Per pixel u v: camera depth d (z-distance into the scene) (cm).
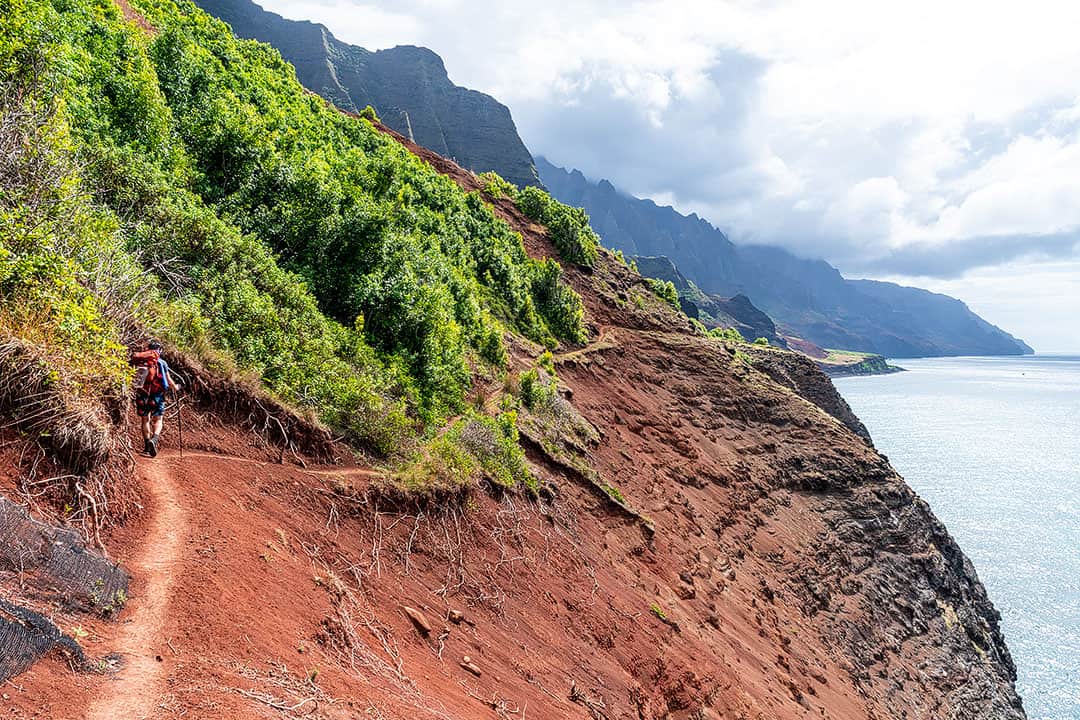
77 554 542
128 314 936
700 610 2256
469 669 954
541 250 5528
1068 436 11688
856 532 4316
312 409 1255
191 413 988
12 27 1108
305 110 3519
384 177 3131
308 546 898
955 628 4050
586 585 1658
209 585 625
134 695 440
